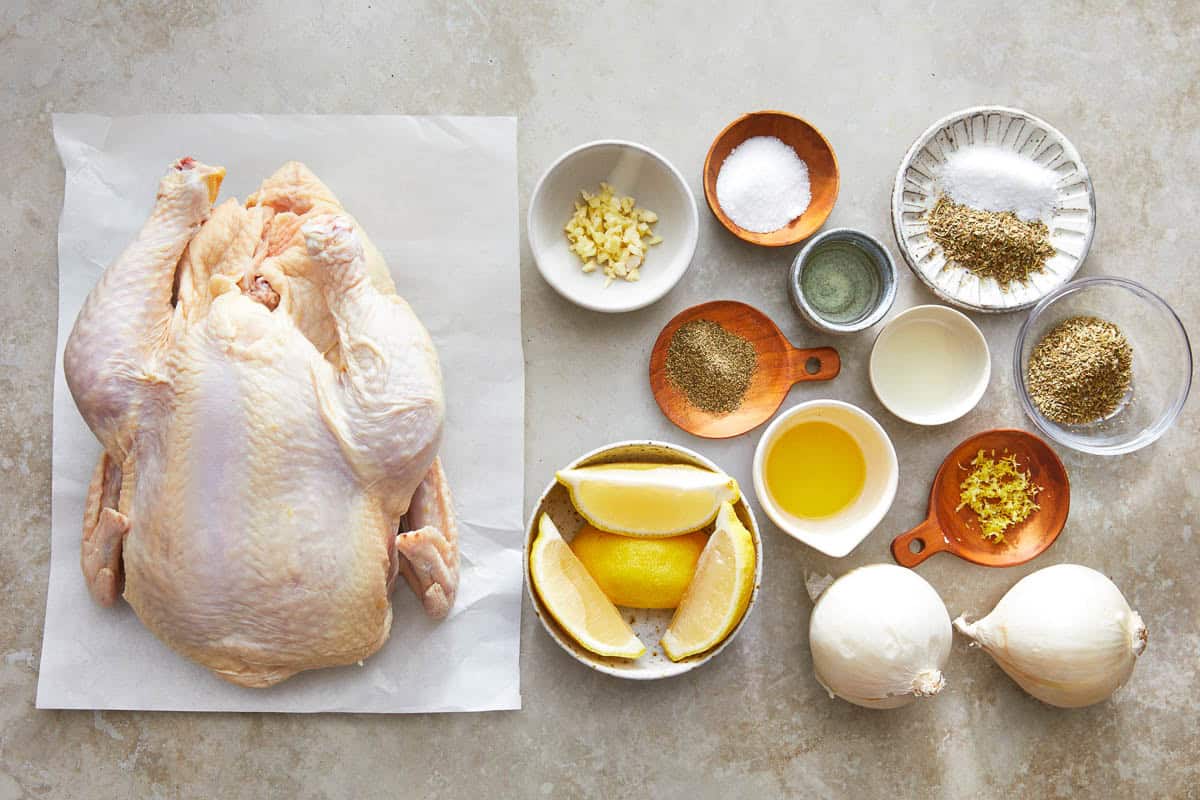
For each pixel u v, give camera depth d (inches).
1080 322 32.2
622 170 31.6
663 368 31.8
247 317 27.9
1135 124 32.7
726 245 32.2
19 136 31.8
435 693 31.4
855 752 32.0
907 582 30.5
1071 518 32.5
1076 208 32.0
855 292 31.9
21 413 31.7
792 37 32.3
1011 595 31.3
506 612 31.5
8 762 31.4
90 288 31.5
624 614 31.9
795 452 31.6
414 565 30.0
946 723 32.2
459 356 31.6
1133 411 32.4
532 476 31.9
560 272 31.8
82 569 30.5
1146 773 32.3
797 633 32.0
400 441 28.3
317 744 31.6
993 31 32.6
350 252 28.3
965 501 32.0
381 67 32.0
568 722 31.7
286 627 28.8
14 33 31.8
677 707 31.9
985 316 32.6
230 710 31.3
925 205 32.3
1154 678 32.4
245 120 31.6
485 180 31.7
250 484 27.9
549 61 32.1
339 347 29.4
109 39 31.8
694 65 32.2
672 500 30.3
